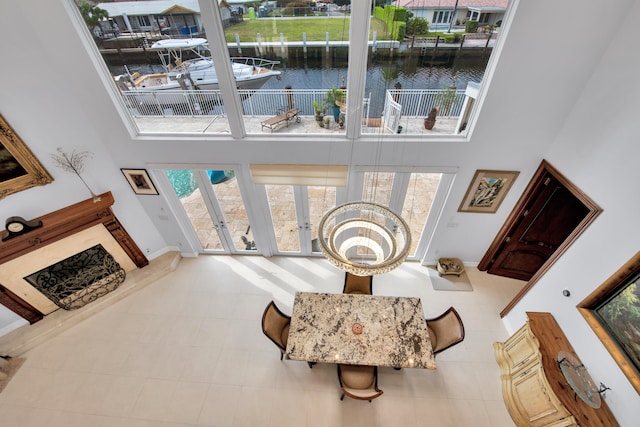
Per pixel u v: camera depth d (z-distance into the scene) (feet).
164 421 11.91
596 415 9.07
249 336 14.79
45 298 14.74
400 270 17.93
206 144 13.34
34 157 11.87
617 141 9.35
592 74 10.33
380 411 12.01
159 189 15.24
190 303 16.38
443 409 12.05
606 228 9.67
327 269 18.21
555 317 11.60
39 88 11.09
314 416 11.92
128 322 15.47
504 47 10.24
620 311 9.05
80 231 14.19
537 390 10.52
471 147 12.74
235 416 11.98
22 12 9.71
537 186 13.30
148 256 18.02
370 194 15.10
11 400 12.58
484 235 16.28
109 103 12.12
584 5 9.14
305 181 14.25
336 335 11.57
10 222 11.81
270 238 17.97
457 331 11.70
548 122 11.76
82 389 12.89
